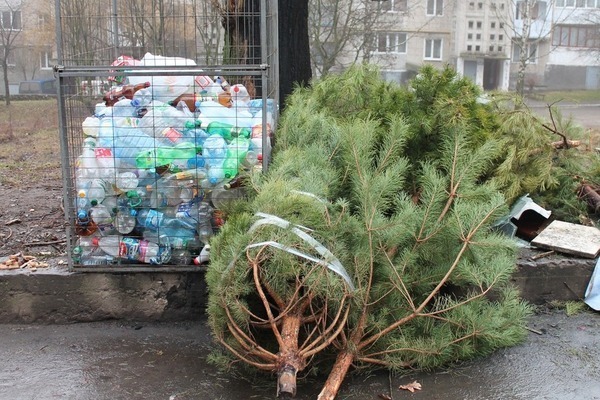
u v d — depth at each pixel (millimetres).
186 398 3520
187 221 4246
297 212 3615
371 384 3660
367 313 3717
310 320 3551
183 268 4285
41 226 5543
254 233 3477
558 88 37188
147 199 4238
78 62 4688
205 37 4730
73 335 4230
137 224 4281
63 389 3584
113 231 4297
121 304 4371
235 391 3596
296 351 3344
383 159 4062
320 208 3588
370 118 4801
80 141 4301
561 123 6094
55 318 4363
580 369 3805
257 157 4316
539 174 5262
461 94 5023
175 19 4715
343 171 4262
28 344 4102
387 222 3678
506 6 33781
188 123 4219
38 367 3820
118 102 4281
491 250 3883
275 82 5098
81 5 4762
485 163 4191
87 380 3686
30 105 18188
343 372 3518
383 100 5023
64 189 4223
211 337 4219
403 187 4391
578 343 4129
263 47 4215
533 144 5203
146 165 4188
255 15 4867
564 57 37031
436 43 34188
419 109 4902
